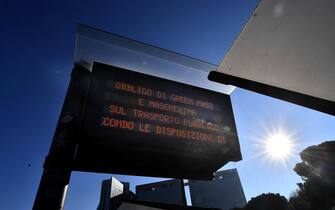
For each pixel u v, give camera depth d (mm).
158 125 4152
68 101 3902
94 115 3742
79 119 3727
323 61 1554
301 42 1480
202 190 47344
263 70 1721
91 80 4176
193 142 4207
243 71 1750
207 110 4926
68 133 3482
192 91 5129
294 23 1400
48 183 3002
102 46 4801
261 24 1446
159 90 4746
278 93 1808
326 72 1617
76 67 4508
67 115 3703
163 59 5348
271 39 1518
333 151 21750
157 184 49031
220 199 45125
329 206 19812
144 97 4465
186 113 4625
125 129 3816
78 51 4645
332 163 21406
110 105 4000
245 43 1556
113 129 3717
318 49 1489
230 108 5270
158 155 3980
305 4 1291
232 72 1772
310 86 1746
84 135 3455
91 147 3549
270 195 24016
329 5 1256
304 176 23359
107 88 4223
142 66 5246
